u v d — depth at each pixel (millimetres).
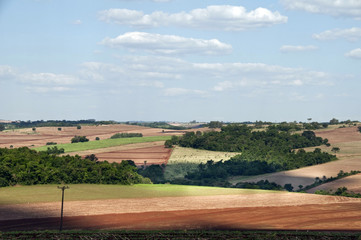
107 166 135750
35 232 64125
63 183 126812
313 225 78500
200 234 65812
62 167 132875
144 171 176500
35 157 141375
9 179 119500
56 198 102438
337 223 80812
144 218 82188
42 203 95438
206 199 107562
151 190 121625
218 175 181250
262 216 86688
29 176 122000
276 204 101562
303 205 100938
